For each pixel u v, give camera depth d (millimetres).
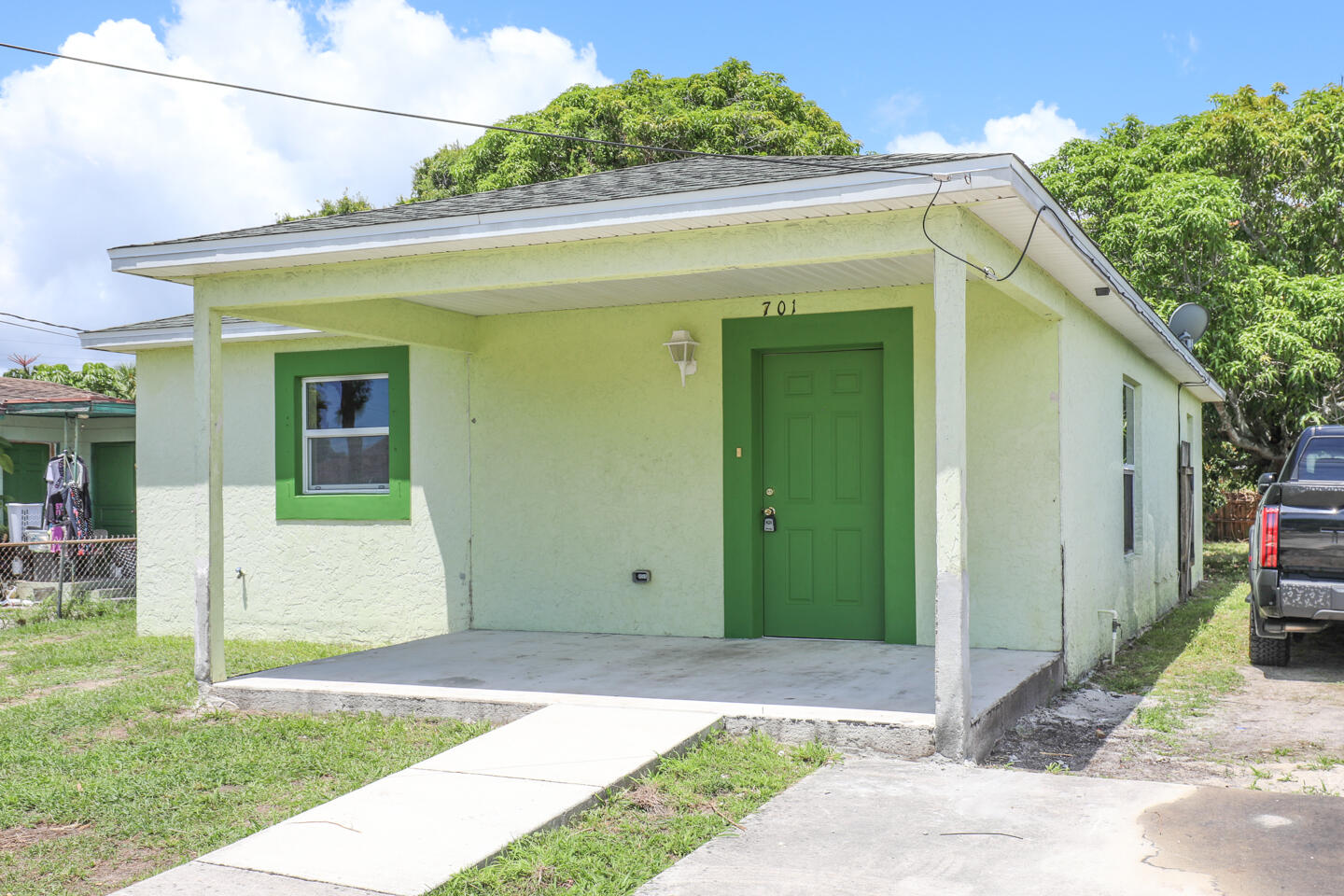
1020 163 5246
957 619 5520
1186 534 14195
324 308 8125
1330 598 8180
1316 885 3777
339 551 10500
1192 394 15766
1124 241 17984
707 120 23078
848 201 5488
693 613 9031
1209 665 9102
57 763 5859
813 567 8766
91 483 18031
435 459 10109
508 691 6883
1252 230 19469
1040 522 7863
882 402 8547
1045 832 4367
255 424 10914
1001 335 7996
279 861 4012
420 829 4348
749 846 4262
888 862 4051
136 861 4387
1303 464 9562
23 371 28609
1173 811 4609
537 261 6613
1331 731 6656
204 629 7461
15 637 11430
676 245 6219
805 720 5867
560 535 9547
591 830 4477
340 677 7520
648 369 9227
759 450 8898
